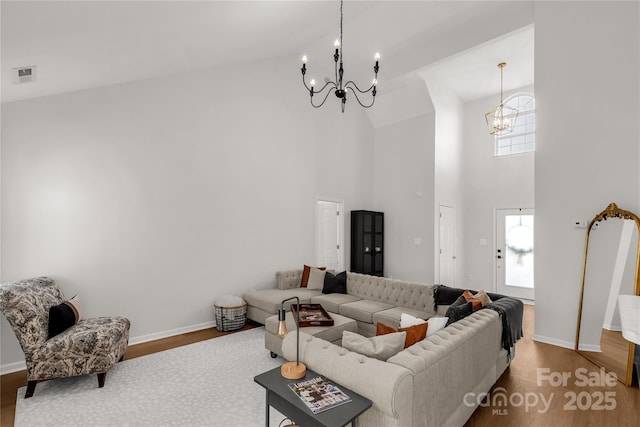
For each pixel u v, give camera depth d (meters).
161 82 4.28
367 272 6.75
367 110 7.19
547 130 4.14
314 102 6.14
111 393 2.78
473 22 4.87
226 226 4.87
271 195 5.42
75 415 2.47
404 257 6.77
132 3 2.38
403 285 4.26
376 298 4.49
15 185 3.31
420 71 5.84
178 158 4.41
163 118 4.29
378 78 6.31
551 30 4.13
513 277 6.75
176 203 4.38
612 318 3.64
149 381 2.99
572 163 3.96
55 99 3.53
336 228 6.66
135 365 3.34
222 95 4.86
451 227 6.88
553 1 4.12
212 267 4.70
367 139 7.22
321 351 1.99
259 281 5.23
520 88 6.78
